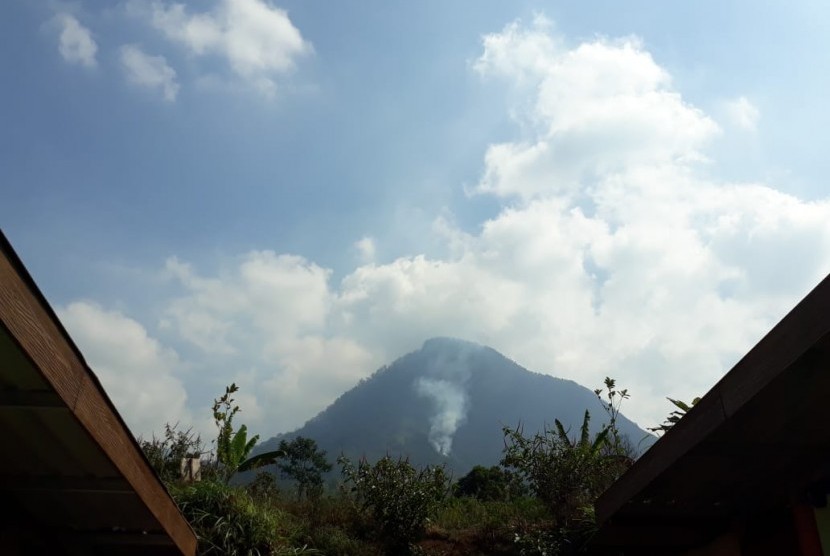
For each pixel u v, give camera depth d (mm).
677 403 10477
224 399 11883
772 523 5418
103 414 4109
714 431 4348
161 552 5449
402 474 10578
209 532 8609
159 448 10984
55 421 4055
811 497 4910
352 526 10336
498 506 11312
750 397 4047
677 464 4754
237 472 11727
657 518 5645
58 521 5121
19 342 3389
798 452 4746
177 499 9016
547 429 10922
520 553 9602
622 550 6320
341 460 11094
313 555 9289
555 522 10047
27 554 5164
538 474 10328
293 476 17906
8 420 4113
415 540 10117
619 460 10641
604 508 5453
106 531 5195
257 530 8883
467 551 10031
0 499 4871
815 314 3658
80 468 4508
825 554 4863
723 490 5203
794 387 3977
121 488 4656
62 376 3717
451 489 11641
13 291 3348
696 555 6074
